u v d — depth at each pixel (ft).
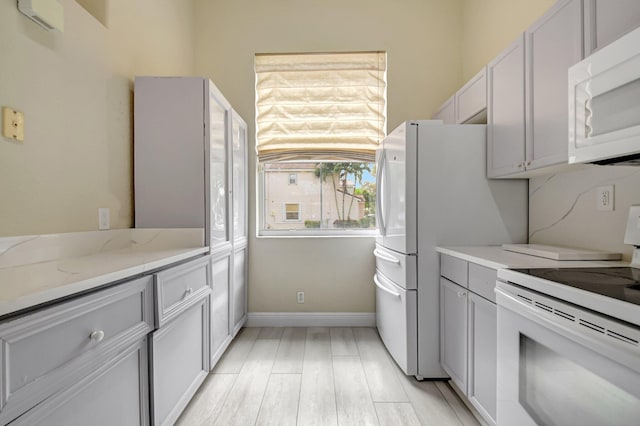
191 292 5.41
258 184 9.84
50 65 4.41
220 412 5.43
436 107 9.49
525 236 6.56
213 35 9.53
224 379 6.49
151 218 6.23
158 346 4.35
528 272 3.70
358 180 9.87
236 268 8.39
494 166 6.20
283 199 9.91
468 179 6.54
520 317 3.49
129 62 6.23
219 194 6.95
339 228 9.88
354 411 5.47
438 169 6.53
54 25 4.25
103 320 3.28
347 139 9.58
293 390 6.09
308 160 9.65
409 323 6.46
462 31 9.45
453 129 6.54
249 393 5.99
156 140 6.22
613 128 2.89
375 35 9.49
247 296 9.48
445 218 6.51
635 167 4.30
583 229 5.17
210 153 6.26
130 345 3.76
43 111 4.30
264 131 9.59
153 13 7.17
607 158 3.07
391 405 5.64
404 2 9.48
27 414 2.43
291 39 9.52
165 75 7.75
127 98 6.15
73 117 4.83
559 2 4.41
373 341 8.37
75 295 3.00
